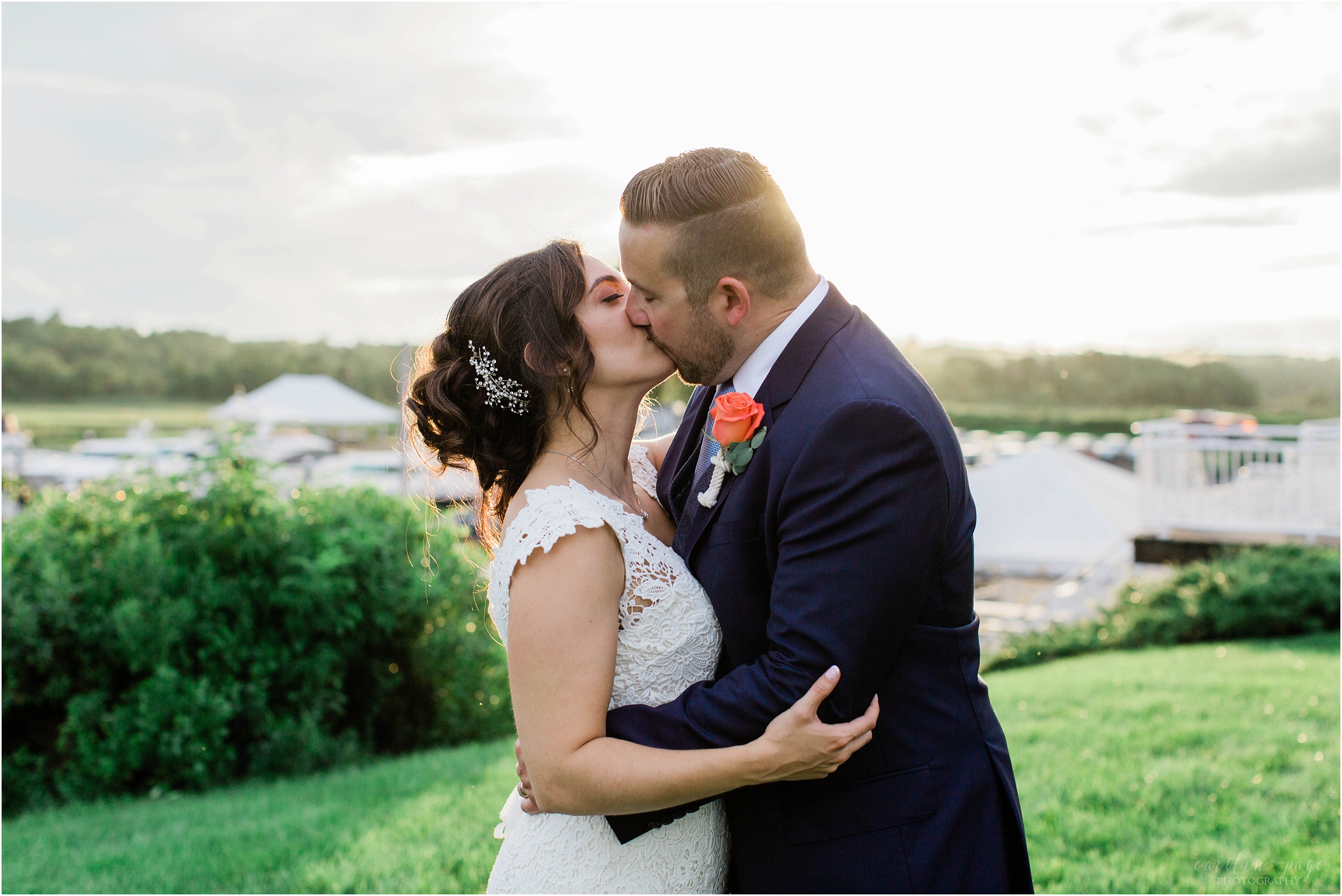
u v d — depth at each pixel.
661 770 1.43
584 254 1.79
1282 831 3.33
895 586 1.43
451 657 5.44
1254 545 9.78
